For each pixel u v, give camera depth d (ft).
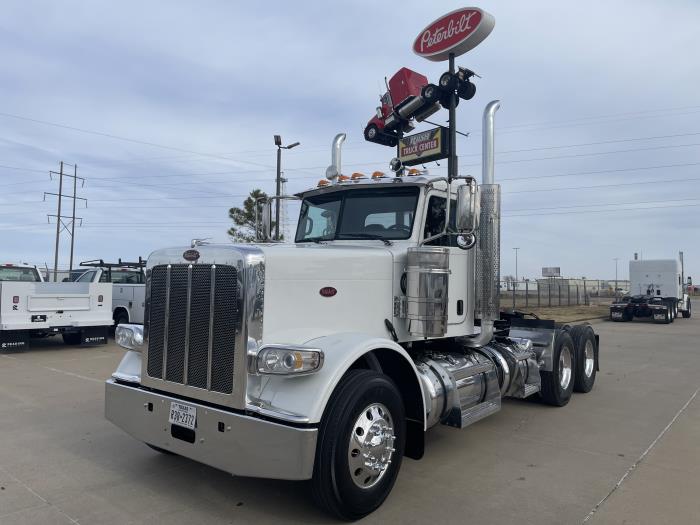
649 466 15.80
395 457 13.00
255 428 11.26
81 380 28.09
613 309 87.04
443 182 17.15
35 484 13.89
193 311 12.75
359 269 14.21
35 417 20.52
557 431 19.56
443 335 14.97
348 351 12.09
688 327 75.00
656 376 32.04
